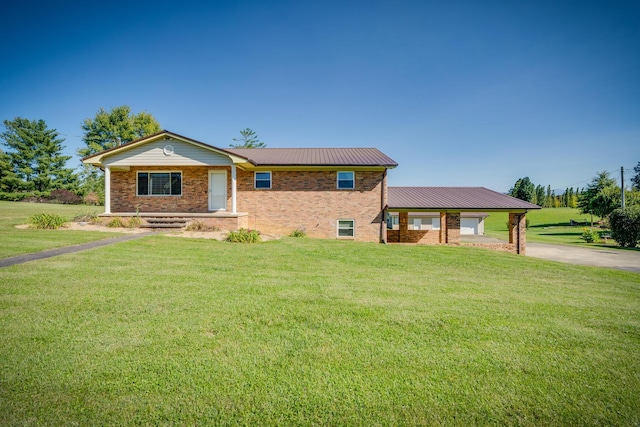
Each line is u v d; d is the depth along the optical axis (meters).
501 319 4.65
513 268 9.23
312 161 16.02
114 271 6.44
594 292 6.75
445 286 6.57
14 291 4.99
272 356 3.34
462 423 2.47
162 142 14.31
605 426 2.48
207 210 16.12
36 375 2.84
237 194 16.25
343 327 4.16
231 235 11.41
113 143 41.50
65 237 9.96
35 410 2.42
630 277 9.05
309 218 16.17
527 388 2.94
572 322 4.65
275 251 9.93
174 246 9.65
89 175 42.31
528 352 3.64
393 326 4.25
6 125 36.16
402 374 3.10
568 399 2.79
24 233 10.47
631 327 4.53
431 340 3.86
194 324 4.05
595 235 25.84
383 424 2.44
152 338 3.63
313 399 2.68
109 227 12.86
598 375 3.20
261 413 2.50
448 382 2.99
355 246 11.95
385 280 6.89
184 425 2.35
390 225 23.89
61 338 3.54
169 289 5.46
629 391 2.94
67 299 4.75
